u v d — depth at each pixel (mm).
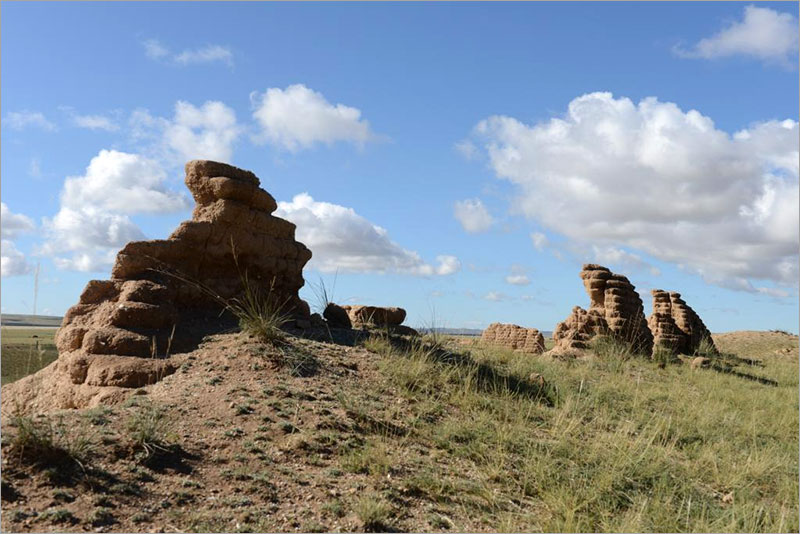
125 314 10023
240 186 12844
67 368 9602
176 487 5656
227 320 11984
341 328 13805
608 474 7371
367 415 8164
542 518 6109
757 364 26703
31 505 4918
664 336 25016
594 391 12023
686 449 9570
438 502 6191
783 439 11203
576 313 21109
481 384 10898
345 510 5660
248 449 6680
